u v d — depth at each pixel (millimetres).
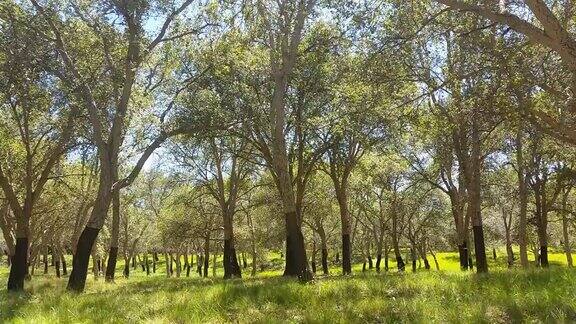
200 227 41750
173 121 19500
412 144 27172
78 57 17781
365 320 6750
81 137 20016
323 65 20438
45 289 16750
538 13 8391
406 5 13102
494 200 32469
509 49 12828
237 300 8633
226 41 19578
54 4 16562
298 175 24312
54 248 50719
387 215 45594
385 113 16250
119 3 16516
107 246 51344
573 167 21781
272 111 16859
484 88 13953
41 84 17484
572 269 10250
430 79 15375
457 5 9391
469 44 13594
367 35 13281
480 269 19656
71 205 36000
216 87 20562
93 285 21469
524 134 23188
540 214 29516
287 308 8008
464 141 19922
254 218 47156
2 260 76062
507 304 6812
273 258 70000
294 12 16812
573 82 10742
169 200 44125
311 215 39969
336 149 25547
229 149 26328
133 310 8445
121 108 17156
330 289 9453
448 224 47281
